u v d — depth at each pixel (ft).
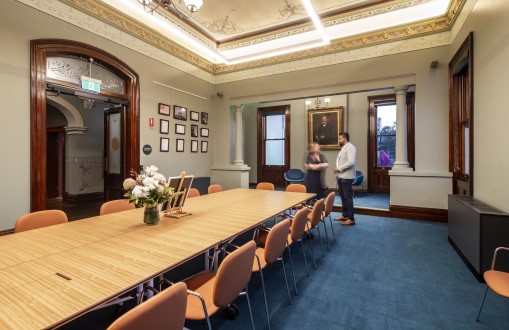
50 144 25.55
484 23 10.26
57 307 3.38
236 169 22.56
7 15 11.22
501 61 8.82
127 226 7.16
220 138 23.66
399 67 17.07
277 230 6.68
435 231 14.14
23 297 3.60
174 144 19.65
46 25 12.44
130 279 4.14
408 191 16.83
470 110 11.51
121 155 16.85
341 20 16.98
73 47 13.35
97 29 14.51
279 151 31.32
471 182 11.54
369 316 6.89
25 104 11.77
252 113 32.04
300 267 9.94
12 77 11.39
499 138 8.96
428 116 16.40
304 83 20.10
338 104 27.35
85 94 14.46
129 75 16.26
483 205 9.57
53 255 5.09
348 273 9.39
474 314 6.94
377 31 17.47
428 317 6.82
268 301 7.63
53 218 7.72
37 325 3.01
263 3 15.39
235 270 4.98
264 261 7.23
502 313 6.95
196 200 11.45
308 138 28.60
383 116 26.68
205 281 6.03
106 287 3.89
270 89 21.40
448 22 15.58
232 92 23.04
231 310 6.83
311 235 12.84
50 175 25.45
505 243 8.29
